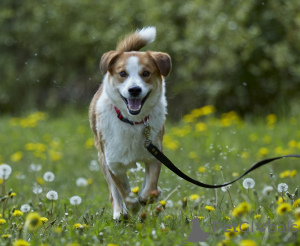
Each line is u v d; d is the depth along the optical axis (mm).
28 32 21859
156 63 6484
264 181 8586
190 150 11484
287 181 8352
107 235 5309
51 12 20625
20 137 14633
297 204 5559
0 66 22766
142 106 6402
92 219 6156
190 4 17234
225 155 10273
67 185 9289
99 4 19844
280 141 11789
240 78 17797
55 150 12336
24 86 22953
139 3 18797
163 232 5043
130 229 5691
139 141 6477
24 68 22812
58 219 6297
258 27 17016
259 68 17594
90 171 10500
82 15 20172
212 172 8914
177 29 18203
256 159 10312
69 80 21875
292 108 16969
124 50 7066
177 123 15445
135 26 18703
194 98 18562
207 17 16828
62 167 10961
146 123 6449
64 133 14680
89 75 20859
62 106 21891
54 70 22188
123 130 6465
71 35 20219
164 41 17781
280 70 17781
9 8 22531
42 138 14375
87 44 20500
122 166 6691
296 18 16766
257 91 18281
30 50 22719
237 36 16547
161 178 8984
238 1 16719
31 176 9797
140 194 6488
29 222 4766
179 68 18062
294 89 17984
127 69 6402
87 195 8508
